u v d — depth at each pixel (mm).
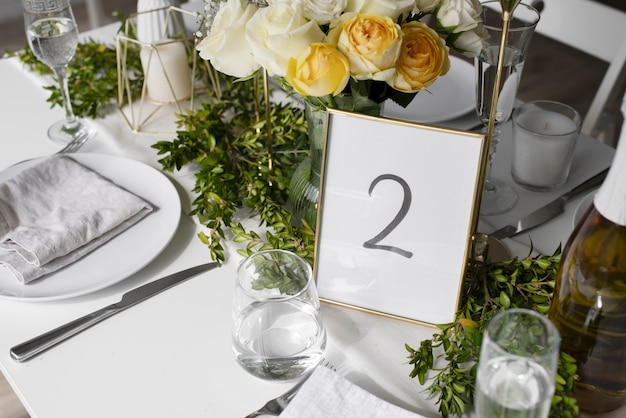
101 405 680
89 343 746
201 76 1224
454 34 718
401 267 736
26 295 786
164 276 837
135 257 842
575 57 2770
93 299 806
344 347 724
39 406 680
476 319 742
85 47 1277
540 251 846
